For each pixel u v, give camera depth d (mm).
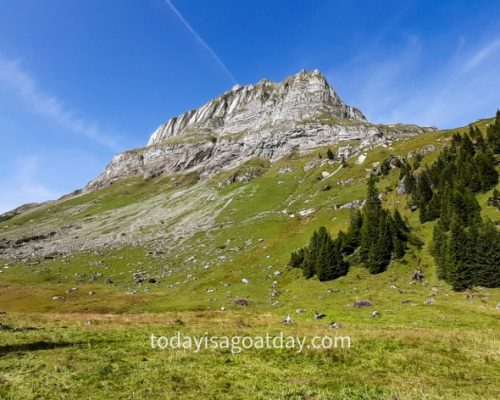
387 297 65312
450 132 170000
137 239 164500
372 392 19344
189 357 26094
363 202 127750
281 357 26281
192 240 150375
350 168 185375
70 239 178250
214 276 103938
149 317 48188
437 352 26344
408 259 81375
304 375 22500
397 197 120500
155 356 26375
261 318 47250
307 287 83188
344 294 73312
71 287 109500
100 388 19969
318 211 138625
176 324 40375
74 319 46062
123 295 95125
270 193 196625
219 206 193000
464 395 18938
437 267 72438
